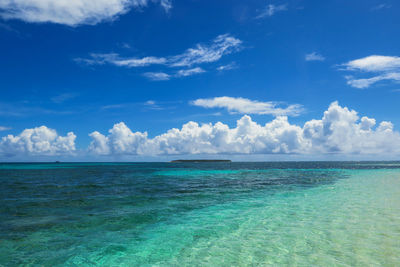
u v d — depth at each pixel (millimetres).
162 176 37031
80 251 6809
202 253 6637
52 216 10641
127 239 7797
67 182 26188
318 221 9703
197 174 41969
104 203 13688
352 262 5852
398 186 21344
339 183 24469
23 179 30141
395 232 8125
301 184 23875
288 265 5777
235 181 27781
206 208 12398
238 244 7270
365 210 11625
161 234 8273
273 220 9945
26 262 6098
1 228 8836
